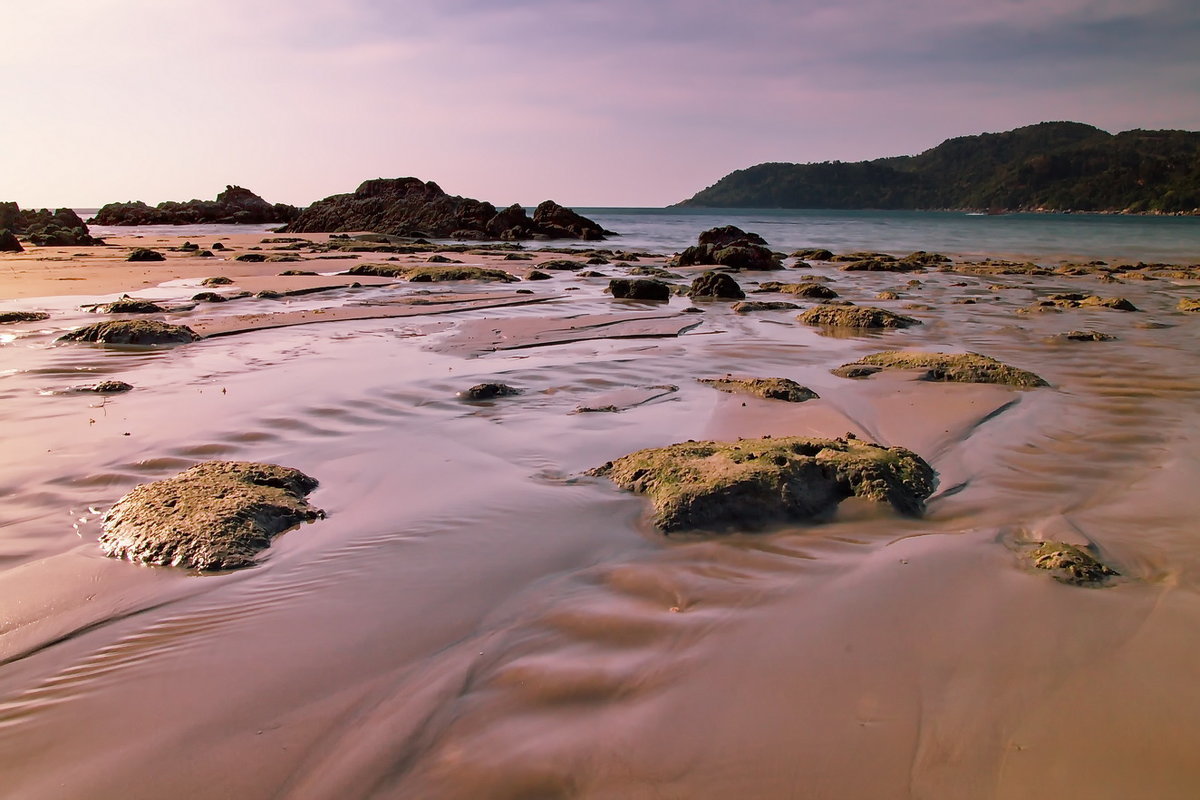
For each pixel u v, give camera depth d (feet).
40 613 13.37
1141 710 10.73
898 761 9.71
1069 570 14.89
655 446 22.71
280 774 9.54
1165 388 31.12
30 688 11.34
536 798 9.10
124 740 10.19
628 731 10.27
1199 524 17.56
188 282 65.31
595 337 40.86
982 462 21.86
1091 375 33.68
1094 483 20.26
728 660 11.94
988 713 10.66
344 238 149.18
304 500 18.51
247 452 21.91
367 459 21.53
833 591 14.24
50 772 9.61
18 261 86.53
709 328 45.83
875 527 17.40
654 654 12.14
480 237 166.61
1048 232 221.05
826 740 10.09
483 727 10.40
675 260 105.50
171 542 15.53
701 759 9.72
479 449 22.44
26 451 21.62
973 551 16.03
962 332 45.83
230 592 14.17
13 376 30.35
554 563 15.48
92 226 242.58
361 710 10.80
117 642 12.54
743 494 17.53
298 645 12.47
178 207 264.93
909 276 87.15
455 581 14.69
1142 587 14.51
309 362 33.40
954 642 12.46
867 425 25.20
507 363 33.83
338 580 14.69
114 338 37.04
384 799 9.12
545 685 11.31
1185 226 285.02
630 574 14.98
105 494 18.81
